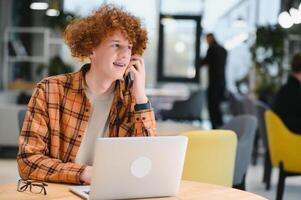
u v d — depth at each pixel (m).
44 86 2.01
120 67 1.97
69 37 2.06
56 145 1.99
